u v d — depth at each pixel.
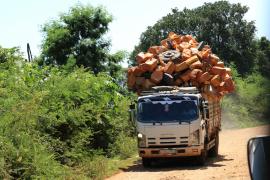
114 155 20.70
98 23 27.70
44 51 27.25
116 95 21.39
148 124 17.11
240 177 13.67
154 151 17.05
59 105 15.38
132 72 18.69
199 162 17.28
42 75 16.44
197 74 18.19
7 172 10.52
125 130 23.56
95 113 18.75
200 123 16.97
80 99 17.67
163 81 18.41
